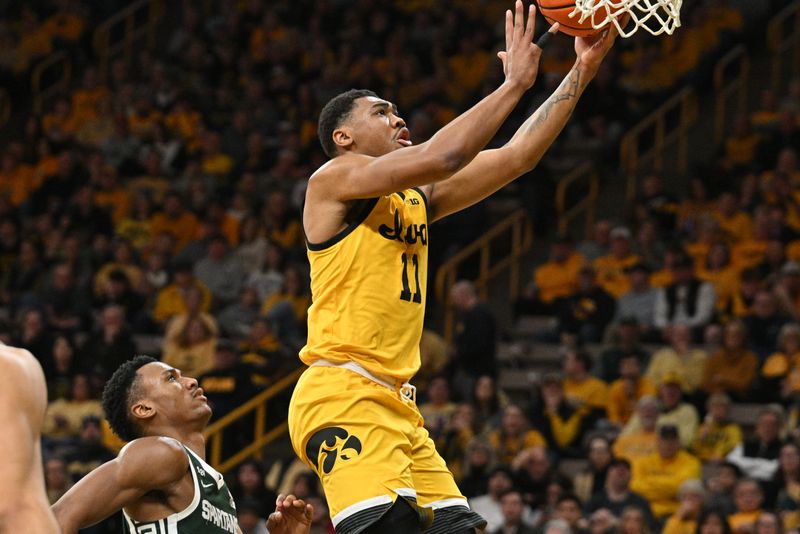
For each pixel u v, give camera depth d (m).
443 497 5.77
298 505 6.08
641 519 12.76
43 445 16.23
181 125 24.06
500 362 18.45
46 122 25.30
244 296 19.28
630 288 17.94
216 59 25.38
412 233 5.72
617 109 22.30
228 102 24.39
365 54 24.22
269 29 25.59
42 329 18.03
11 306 20.19
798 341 15.67
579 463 15.16
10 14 27.61
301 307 19.00
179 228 21.62
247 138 23.47
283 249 20.05
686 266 17.36
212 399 16.77
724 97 22.91
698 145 22.27
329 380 5.57
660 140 22.14
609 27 5.72
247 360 17.27
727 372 15.70
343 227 5.57
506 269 20.67
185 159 23.59
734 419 15.48
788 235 18.16
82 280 20.25
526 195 20.61
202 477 5.81
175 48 26.08
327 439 5.53
